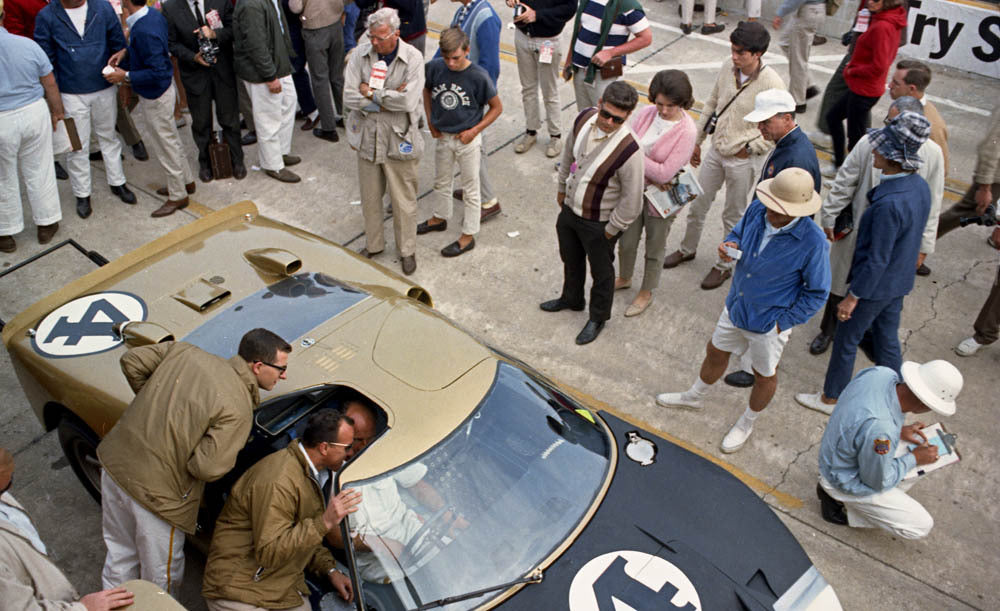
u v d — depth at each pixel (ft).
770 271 15.06
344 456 11.46
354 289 15.20
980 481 16.72
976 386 18.94
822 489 15.76
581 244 19.51
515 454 12.26
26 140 21.35
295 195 25.72
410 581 10.98
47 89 21.49
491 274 22.49
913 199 15.40
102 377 13.87
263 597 11.51
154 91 22.47
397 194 21.08
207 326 14.38
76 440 14.64
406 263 22.29
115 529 12.53
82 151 23.58
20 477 16.57
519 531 11.60
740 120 19.57
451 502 11.55
